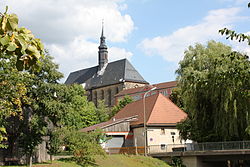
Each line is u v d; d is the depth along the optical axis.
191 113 32.47
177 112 46.53
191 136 34.28
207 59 37.66
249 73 6.62
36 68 3.00
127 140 44.53
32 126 26.52
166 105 47.09
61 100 28.09
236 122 27.73
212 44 42.81
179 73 43.38
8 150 28.66
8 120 27.98
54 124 28.98
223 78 6.94
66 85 28.12
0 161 28.03
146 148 39.41
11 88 19.67
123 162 32.91
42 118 27.69
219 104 29.73
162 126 43.38
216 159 32.06
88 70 128.12
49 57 27.00
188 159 34.03
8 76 19.00
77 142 29.30
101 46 122.62
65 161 29.88
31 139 26.48
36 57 2.90
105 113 82.31
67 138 29.25
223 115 28.81
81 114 68.44
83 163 29.78
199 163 33.28
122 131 44.28
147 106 48.09
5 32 2.83
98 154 30.38
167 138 43.34
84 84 122.62
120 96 108.31
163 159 36.38
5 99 19.81
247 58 6.69
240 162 38.62
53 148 29.12
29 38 2.92
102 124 48.47
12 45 2.76
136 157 35.41
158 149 40.38
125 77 111.31
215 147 31.12
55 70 27.42
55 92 27.08
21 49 2.81
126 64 114.62
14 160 28.92
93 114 70.94
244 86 7.30
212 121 31.97
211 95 29.05
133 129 45.12
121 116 53.62
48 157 32.22
